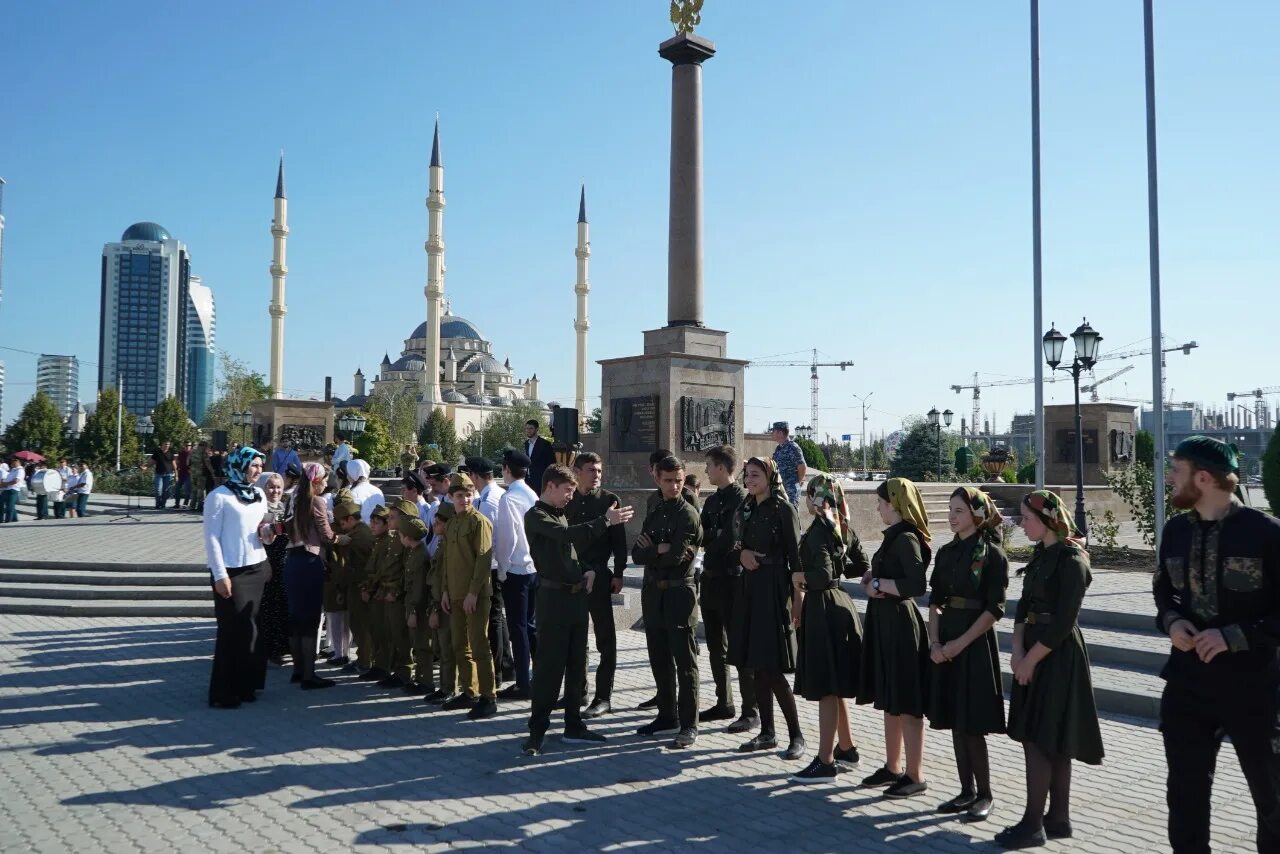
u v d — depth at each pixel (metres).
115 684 8.95
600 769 6.46
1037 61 16.70
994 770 6.64
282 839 5.09
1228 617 4.09
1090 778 6.38
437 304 95.31
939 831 5.33
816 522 6.39
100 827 5.26
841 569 6.45
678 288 16.25
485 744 7.06
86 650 10.52
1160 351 13.87
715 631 7.89
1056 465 28.75
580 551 8.01
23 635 11.41
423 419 94.50
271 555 9.96
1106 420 27.72
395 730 7.45
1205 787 4.17
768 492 6.82
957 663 5.62
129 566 14.17
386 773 6.31
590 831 5.25
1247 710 4.03
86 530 20.91
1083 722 5.04
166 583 13.74
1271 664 4.05
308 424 28.97
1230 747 7.01
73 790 5.91
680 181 16.31
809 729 7.64
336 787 6.00
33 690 8.68
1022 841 5.05
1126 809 5.73
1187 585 4.25
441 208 95.06
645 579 7.41
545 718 6.84
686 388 15.69
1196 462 4.21
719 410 16.08
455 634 8.05
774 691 6.82
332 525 9.70
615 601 11.94
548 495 7.05
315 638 9.00
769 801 5.82
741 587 6.90
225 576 8.11
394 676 9.18
